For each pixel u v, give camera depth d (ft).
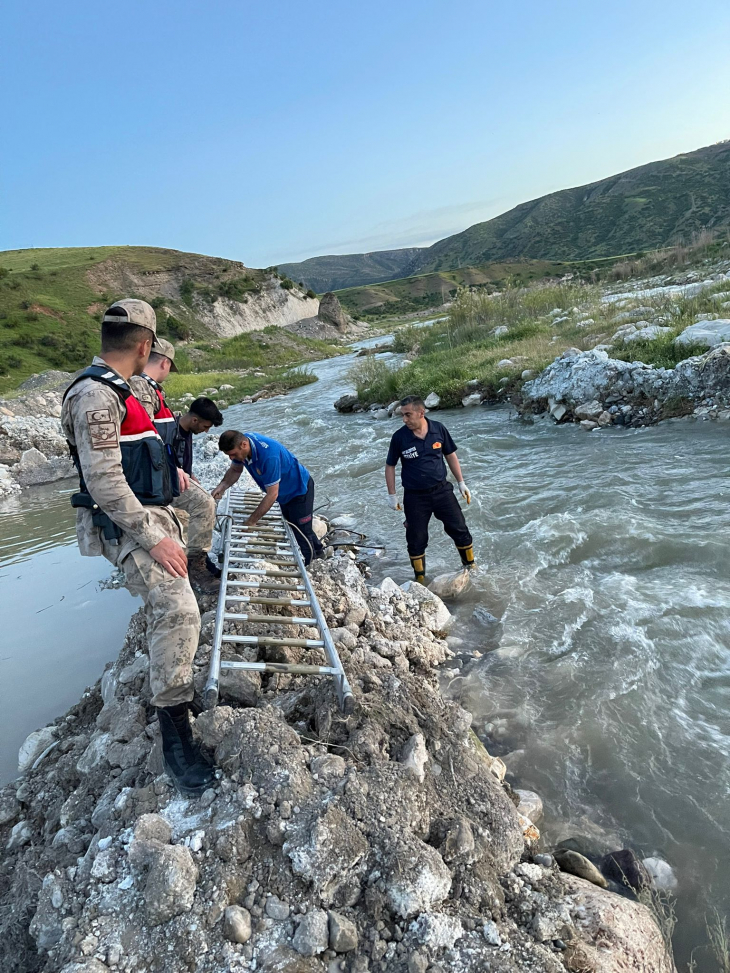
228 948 6.91
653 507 22.26
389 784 8.81
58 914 7.58
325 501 29.25
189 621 9.11
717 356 33.01
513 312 77.30
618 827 9.81
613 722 12.01
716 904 8.46
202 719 9.32
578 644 14.82
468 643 15.76
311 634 13.21
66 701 14.60
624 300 64.59
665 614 15.39
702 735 11.46
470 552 19.47
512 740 12.00
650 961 7.32
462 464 31.45
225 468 33.68
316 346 165.37
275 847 7.84
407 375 53.72
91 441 8.59
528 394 41.60
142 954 6.82
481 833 8.70
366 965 7.00
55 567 24.50
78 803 9.75
